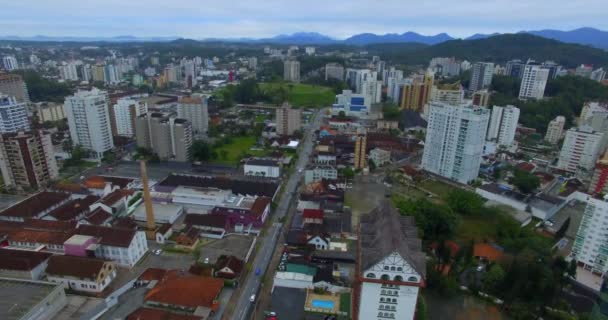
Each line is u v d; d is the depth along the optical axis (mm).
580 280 102375
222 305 89375
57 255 97500
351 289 94125
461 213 141875
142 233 109875
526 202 147875
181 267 104875
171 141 197750
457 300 94062
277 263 107938
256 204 133625
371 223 90375
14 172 153625
